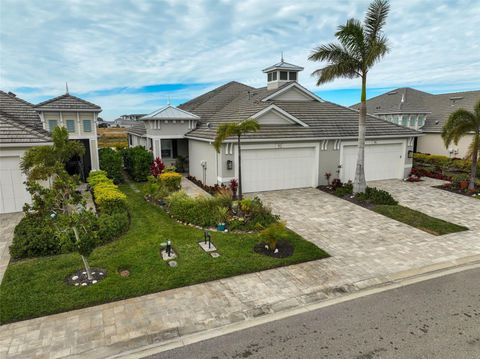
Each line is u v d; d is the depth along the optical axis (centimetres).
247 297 712
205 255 902
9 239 1027
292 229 1152
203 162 1839
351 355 536
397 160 2031
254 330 605
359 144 1554
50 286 728
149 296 707
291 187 1773
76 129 1875
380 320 634
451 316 647
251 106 1992
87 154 1947
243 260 874
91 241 737
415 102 3244
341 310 670
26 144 1289
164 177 1596
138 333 591
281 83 2264
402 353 540
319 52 1459
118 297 694
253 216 1162
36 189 895
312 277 804
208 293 724
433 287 765
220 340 578
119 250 925
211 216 1168
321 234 1107
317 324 623
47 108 1769
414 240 1059
